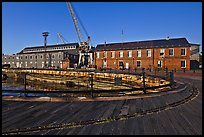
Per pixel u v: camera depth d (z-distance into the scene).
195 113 5.48
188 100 7.48
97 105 6.44
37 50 100.25
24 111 5.54
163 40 49.19
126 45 53.66
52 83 27.55
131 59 50.00
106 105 6.45
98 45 60.34
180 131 3.99
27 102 6.71
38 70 39.62
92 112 5.51
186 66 42.97
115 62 52.53
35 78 32.72
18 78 27.69
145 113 5.43
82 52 64.00
